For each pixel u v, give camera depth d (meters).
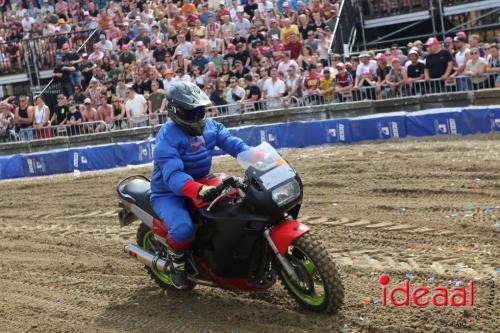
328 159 16.41
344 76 22.02
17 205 16.23
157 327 7.57
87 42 30.48
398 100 20.30
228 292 8.38
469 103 19.34
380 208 11.50
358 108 20.78
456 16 27.17
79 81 28.44
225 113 23.16
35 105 26.50
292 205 7.03
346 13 26.39
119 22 30.66
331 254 9.40
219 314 7.71
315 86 22.25
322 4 26.62
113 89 25.89
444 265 8.41
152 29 28.44
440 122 18.17
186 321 7.63
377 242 9.69
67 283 9.52
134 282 9.23
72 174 20.88
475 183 12.34
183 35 26.78
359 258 9.09
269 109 22.70
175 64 26.03
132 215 8.72
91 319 8.06
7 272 10.42
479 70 19.95
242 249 7.28
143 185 8.62
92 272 9.92
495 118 17.42
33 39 31.75
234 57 24.88
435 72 20.67
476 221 10.05
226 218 7.21
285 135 20.06
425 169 13.88
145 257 8.28
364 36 27.45
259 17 26.45
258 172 7.07
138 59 26.48
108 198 15.58
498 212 10.40
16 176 22.31
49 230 13.05
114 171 20.11
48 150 23.84
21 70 32.38
